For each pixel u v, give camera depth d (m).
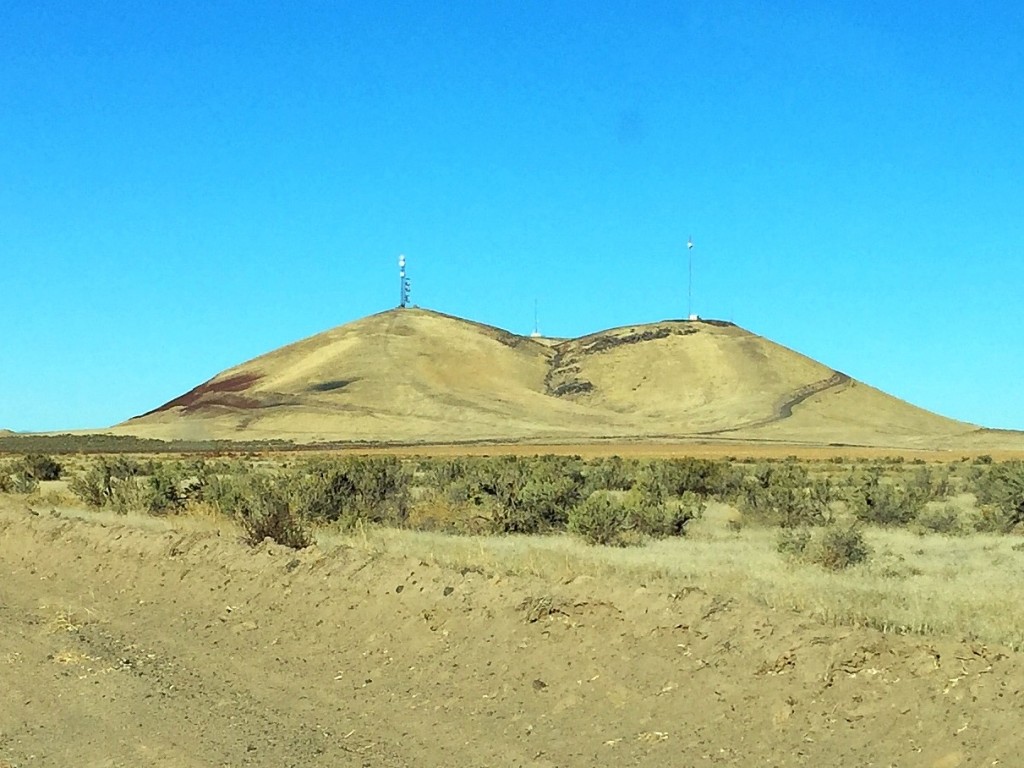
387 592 15.47
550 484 30.84
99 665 13.38
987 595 15.20
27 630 15.91
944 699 9.41
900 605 13.88
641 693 10.76
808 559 20.95
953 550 24.16
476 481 38.44
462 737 9.98
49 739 10.31
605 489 47.78
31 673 13.09
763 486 44.47
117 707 11.38
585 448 133.25
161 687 12.20
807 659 10.58
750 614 11.88
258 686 12.20
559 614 13.12
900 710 9.44
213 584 18.45
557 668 11.77
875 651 10.45
